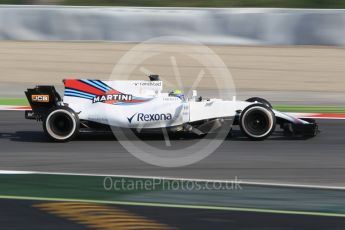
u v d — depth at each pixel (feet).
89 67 195.11
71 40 219.61
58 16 218.59
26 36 222.48
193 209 70.90
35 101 110.01
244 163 93.81
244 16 209.26
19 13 221.05
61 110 106.73
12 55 207.31
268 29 208.74
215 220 66.85
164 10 212.64
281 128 117.39
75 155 99.19
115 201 74.13
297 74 184.96
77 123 106.83
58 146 105.70
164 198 75.36
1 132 118.93
